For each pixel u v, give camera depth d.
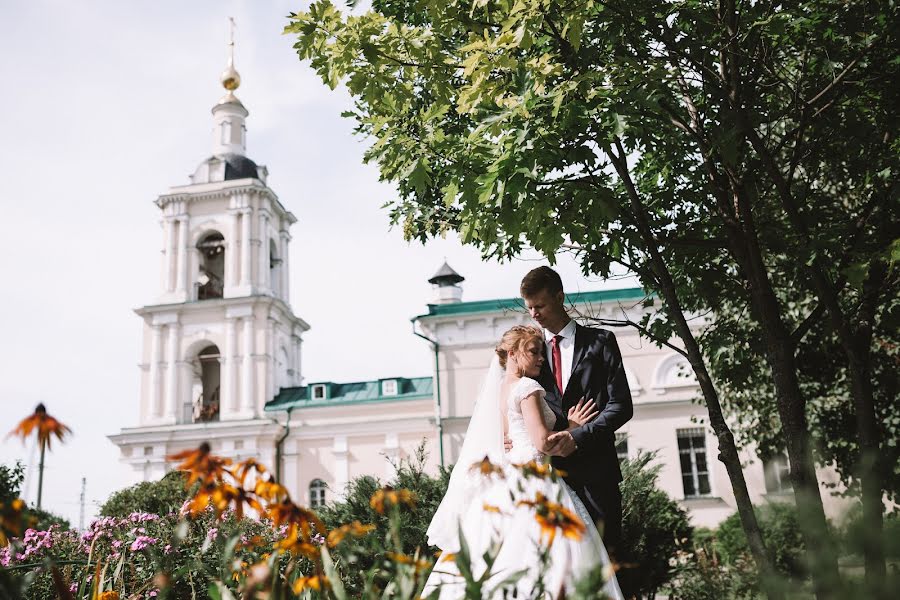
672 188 6.05
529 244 5.29
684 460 22.19
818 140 5.49
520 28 4.15
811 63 5.41
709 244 5.53
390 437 28.25
